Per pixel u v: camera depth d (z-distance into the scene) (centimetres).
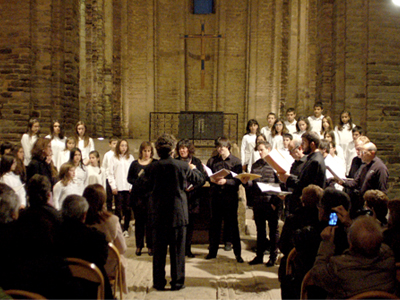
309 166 450
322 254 294
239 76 1553
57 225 318
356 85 955
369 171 523
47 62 992
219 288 459
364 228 256
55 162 729
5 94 970
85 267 294
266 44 1513
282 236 390
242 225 736
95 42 1261
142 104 1528
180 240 453
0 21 975
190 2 1567
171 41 1556
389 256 262
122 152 694
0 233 286
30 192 321
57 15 1002
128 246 673
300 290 336
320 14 1083
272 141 769
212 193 584
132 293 446
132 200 601
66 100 1031
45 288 265
